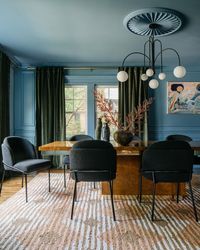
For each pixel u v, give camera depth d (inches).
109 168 90.1
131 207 104.0
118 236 77.0
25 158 127.6
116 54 176.9
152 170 90.4
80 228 82.9
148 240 74.4
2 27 127.4
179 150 88.7
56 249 68.9
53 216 93.7
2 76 161.3
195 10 108.4
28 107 203.2
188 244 71.8
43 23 122.9
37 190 131.3
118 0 100.9
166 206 105.4
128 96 198.1
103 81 204.7
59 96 199.2
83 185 141.5
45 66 201.3
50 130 196.4
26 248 69.5
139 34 131.4
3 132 162.7
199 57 181.5
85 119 208.1
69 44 154.6
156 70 204.2
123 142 108.3
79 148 88.9
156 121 203.8
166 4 103.7
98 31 133.3
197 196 119.9
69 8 107.2
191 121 203.6
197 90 203.0
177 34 135.4
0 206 105.3
